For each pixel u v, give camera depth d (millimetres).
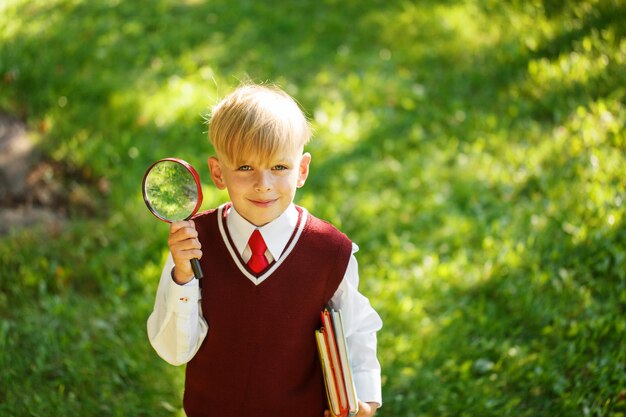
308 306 2123
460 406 3268
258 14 7180
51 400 3303
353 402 2053
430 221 4598
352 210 4707
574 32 6082
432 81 6082
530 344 3615
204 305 2107
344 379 2053
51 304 3906
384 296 3963
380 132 5484
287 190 2039
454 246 4391
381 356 3537
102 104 5676
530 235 4277
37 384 3400
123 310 3895
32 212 4676
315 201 4773
